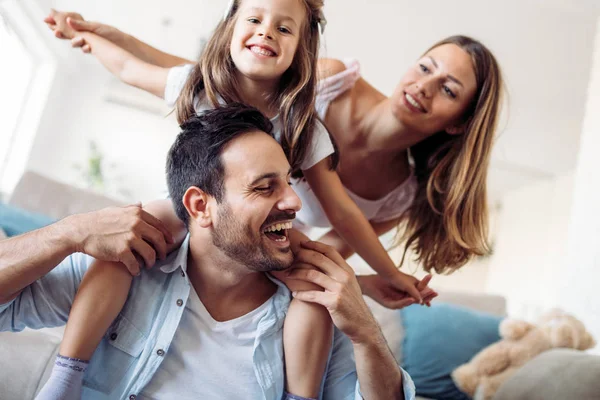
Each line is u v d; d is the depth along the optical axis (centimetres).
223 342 132
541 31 461
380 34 517
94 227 125
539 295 759
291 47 152
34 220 246
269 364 131
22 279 122
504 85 205
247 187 121
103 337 131
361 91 205
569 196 732
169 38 620
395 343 247
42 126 711
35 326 134
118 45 205
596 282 303
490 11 452
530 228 820
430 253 217
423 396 239
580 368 203
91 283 126
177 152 130
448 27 486
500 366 230
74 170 749
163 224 135
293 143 157
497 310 278
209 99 159
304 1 156
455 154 203
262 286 138
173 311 130
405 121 189
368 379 132
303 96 160
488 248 211
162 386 129
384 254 187
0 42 613
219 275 131
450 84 186
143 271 134
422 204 218
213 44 159
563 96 549
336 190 178
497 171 803
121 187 755
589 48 464
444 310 257
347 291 129
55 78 700
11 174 699
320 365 134
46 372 172
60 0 564
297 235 141
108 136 753
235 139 124
